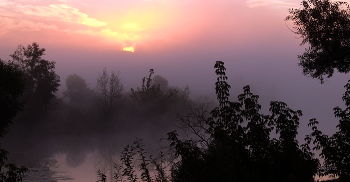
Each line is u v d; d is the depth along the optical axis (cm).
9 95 3338
